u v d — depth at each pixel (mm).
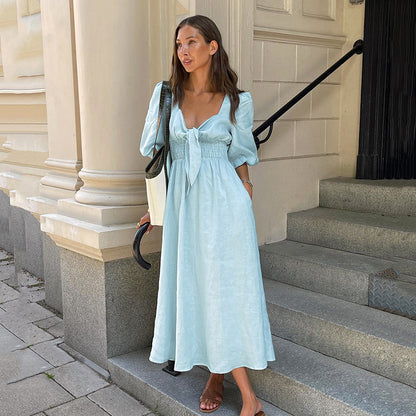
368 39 3797
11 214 4906
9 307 4051
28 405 2719
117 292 2990
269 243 3641
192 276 2373
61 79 3633
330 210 3842
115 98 2949
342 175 4133
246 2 3104
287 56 3582
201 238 2314
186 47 2277
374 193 3652
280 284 3271
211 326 2332
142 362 2963
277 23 3467
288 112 3668
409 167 4008
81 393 2848
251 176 3465
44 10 3684
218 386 2564
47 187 3916
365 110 3896
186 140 2350
